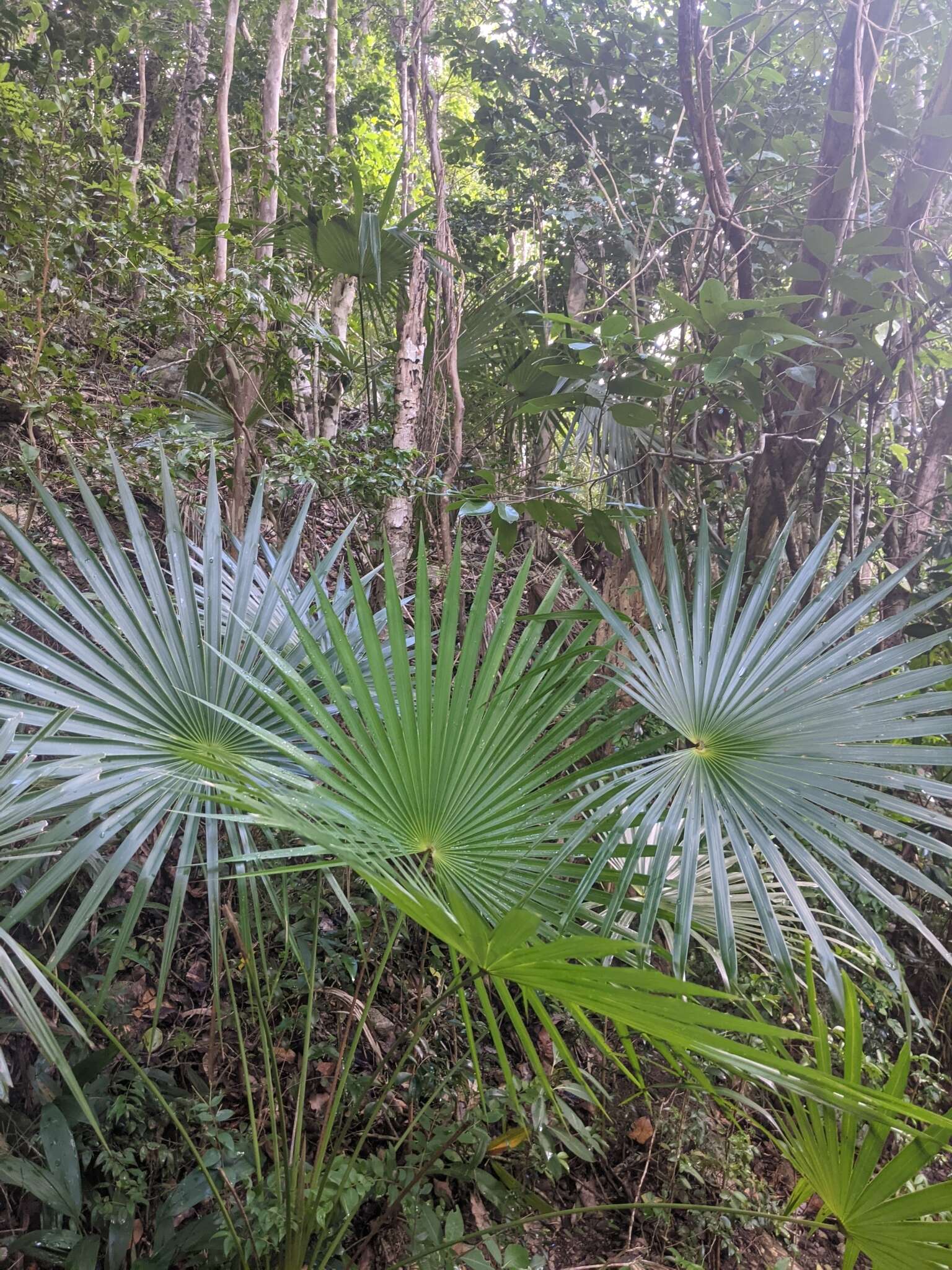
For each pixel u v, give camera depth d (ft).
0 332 9.95
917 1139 4.47
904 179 9.90
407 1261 5.99
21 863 4.43
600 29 15.34
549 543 14.90
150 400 12.35
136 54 23.47
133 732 5.40
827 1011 9.88
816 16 13.19
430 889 4.60
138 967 8.00
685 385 10.14
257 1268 6.12
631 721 5.52
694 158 15.12
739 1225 8.63
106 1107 6.58
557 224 16.08
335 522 13.97
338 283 17.31
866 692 5.22
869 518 12.19
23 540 5.24
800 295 10.56
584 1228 8.11
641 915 4.54
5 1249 5.55
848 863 4.65
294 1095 7.75
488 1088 8.33
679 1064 6.17
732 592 5.93
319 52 21.77
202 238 13.14
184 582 6.11
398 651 5.22
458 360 13.43
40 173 10.11
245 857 3.86
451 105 24.08
